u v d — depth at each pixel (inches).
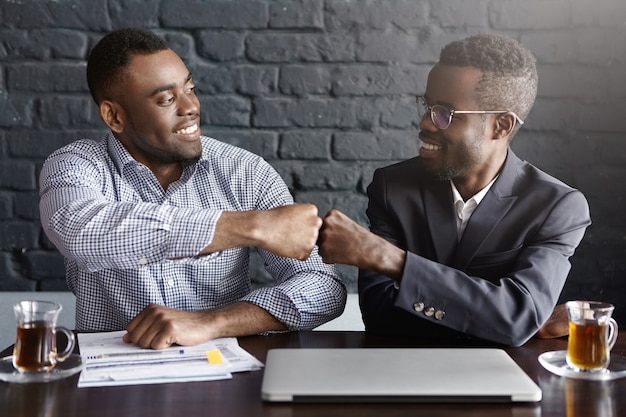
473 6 91.1
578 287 93.5
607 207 92.8
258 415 43.2
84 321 69.7
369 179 92.8
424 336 60.9
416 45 91.5
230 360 52.5
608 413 43.7
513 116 66.3
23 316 49.7
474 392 44.9
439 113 65.7
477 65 65.0
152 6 90.9
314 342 58.3
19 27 90.6
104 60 67.6
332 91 92.1
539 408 44.4
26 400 45.2
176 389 47.3
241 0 91.2
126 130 68.9
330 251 60.1
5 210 92.1
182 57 91.4
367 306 64.6
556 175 92.8
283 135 92.5
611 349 56.5
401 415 43.3
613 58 91.5
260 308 60.8
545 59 91.5
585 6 91.0
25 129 91.5
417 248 68.7
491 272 66.0
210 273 70.2
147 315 57.1
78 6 90.6
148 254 57.7
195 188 71.9
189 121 68.2
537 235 66.0
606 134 92.3
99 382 48.1
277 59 91.7
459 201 68.6
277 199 73.2
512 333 58.3
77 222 58.6
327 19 91.4
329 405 44.7
